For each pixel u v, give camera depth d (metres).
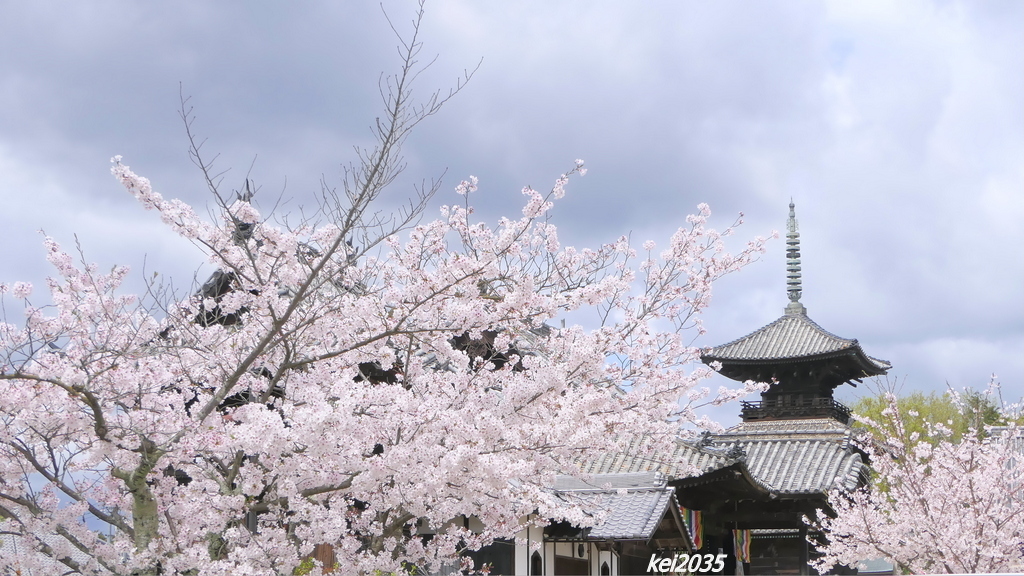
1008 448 18.31
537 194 9.06
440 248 9.12
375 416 8.18
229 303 8.90
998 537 16.55
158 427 7.66
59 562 8.02
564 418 8.34
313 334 8.70
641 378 10.20
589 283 9.79
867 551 19.98
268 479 8.51
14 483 7.93
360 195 7.43
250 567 7.42
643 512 16.42
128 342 7.66
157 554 7.75
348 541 8.98
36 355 7.21
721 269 10.41
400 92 7.41
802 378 34.22
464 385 8.98
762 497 24.14
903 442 19.22
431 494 8.47
